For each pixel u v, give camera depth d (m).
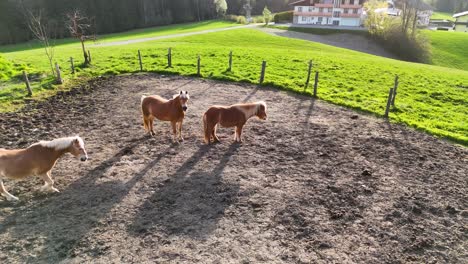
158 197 8.20
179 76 20.86
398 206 8.20
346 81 20.80
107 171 9.42
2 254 6.33
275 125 13.35
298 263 6.27
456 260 6.56
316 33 63.41
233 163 10.08
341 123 13.84
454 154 11.38
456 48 57.75
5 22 58.75
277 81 19.39
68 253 6.37
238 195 8.36
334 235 7.07
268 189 8.70
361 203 8.24
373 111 15.27
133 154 10.53
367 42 60.19
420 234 7.24
